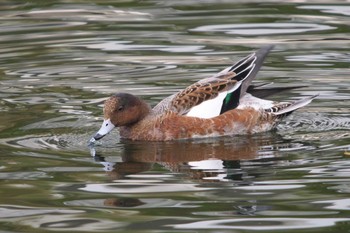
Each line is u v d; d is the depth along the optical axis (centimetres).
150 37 1931
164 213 1042
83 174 1201
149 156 1298
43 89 1639
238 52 1808
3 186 1151
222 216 1028
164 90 1614
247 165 1232
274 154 1287
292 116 1495
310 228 986
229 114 1424
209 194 1107
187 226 1002
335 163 1221
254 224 1002
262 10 2106
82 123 1453
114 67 1750
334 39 1875
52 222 1021
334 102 1544
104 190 1130
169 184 1152
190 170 1215
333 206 1052
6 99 1586
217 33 1945
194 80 1659
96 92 1614
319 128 1424
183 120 1406
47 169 1221
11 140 1365
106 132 1373
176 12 2120
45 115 1494
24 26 2039
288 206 1056
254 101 1451
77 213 1050
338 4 2136
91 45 1892
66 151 1315
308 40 1875
